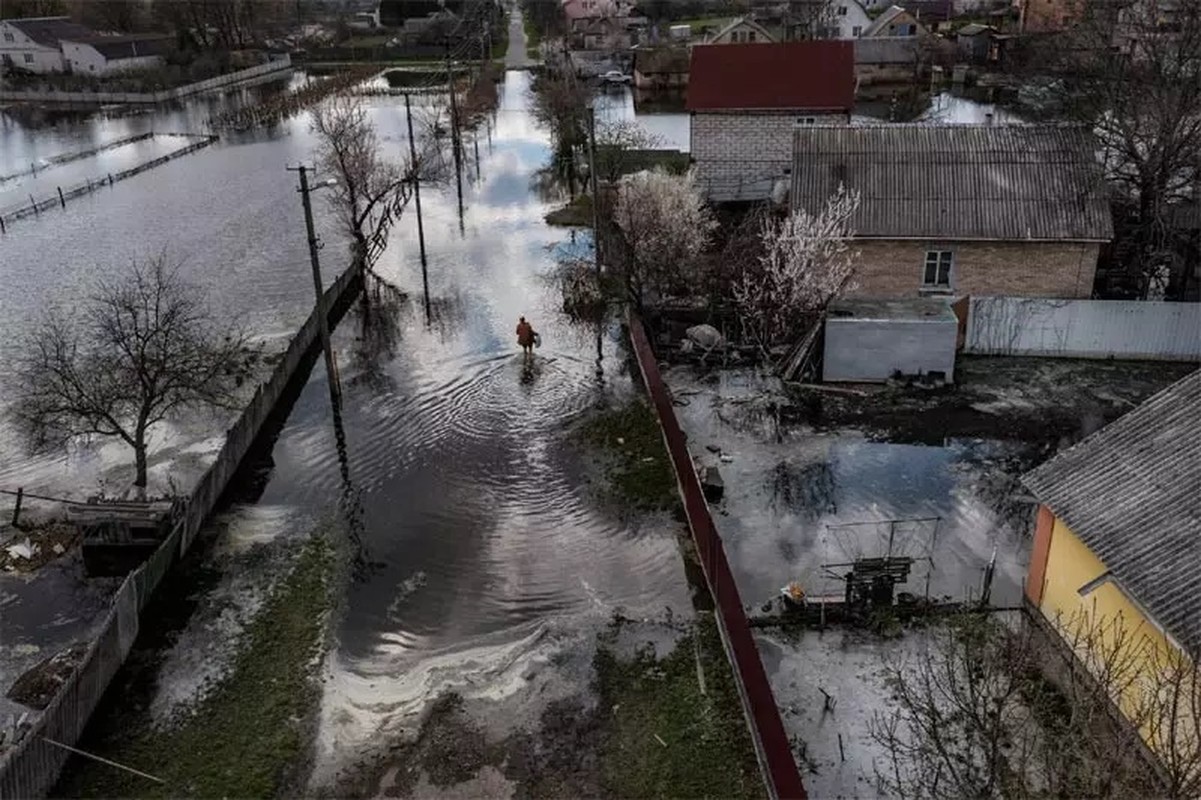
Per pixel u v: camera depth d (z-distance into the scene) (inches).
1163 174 1138.7
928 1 4227.4
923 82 3191.4
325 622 684.7
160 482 870.4
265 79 3964.1
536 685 614.5
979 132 1170.0
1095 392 1006.4
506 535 794.8
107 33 4323.3
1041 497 613.0
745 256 1186.6
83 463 902.4
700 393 1031.0
